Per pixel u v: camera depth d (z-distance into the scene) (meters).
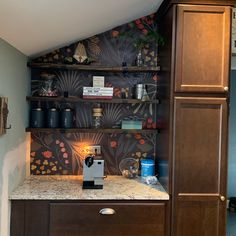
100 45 2.61
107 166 2.65
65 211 2.04
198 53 2.06
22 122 2.31
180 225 2.09
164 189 2.22
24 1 1.44
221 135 2.09
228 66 2.07
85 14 1.90
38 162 2.62
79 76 2.60
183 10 2.04
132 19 2.54
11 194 2.04
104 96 2.45
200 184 2.09
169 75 2.12
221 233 2.10
